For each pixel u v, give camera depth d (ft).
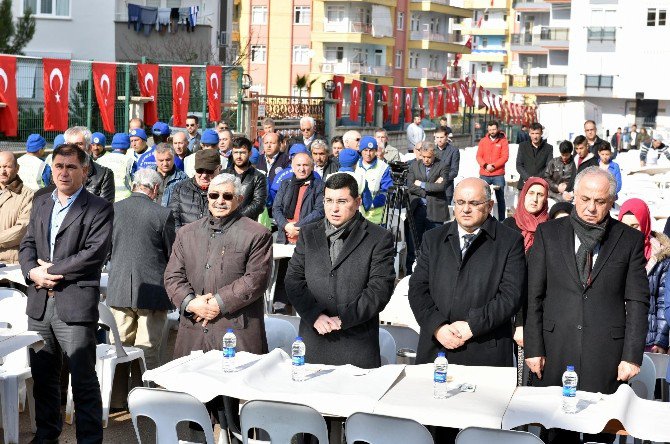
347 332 19.57
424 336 19.10
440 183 42.39
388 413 15.83
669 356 21.17
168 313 28.63
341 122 90.27
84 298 20.80
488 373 17.80
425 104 104.12
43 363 21.38
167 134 45.85
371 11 236.63
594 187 18.11
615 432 15.58
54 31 108.58
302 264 20.02
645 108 242.99
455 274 18.94
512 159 76.23
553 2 286.46
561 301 18.53
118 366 25.09
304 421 15.78
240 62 128.06
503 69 307.78
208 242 20.52
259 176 31.37
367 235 19.72
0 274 26.84
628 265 18.38
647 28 238.89
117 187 36.50
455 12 269.64
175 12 111.24
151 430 23.73
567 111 123.24
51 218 21.22
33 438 22.22
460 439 14.99
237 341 20.27
